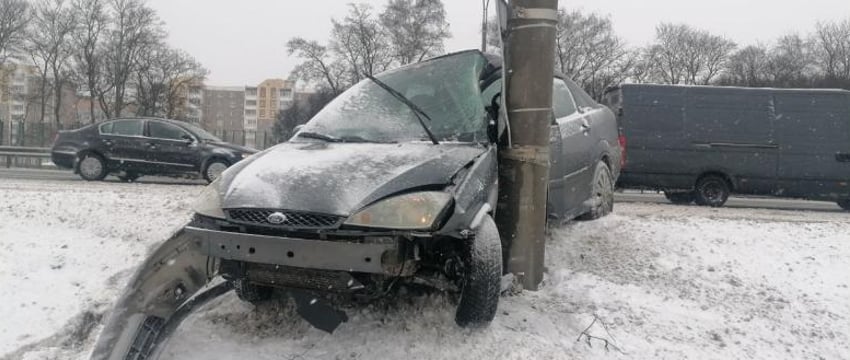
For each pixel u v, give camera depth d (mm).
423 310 4082
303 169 3701
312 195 3404
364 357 3648
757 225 6574
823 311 4703
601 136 6617
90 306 4438
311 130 4648
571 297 4672
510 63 4750
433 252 3758
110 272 5031
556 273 5141
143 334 3604
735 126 11086
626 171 11242
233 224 3449
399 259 3342
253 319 4223
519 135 4707
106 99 46969
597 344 3955
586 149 6102
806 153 10961
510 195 4711
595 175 6395
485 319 3797
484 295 3660
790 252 5766
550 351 3758
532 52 4691
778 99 11094
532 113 4695
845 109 10977
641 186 11336
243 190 3553
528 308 4379
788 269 5406
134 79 47219
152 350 3588
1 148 19094
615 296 4742
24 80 47281
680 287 5023
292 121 48438
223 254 3402
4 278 4816
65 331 4188
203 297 4098
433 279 3730
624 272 5250
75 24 44469
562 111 5941
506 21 4754
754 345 4195
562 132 5559
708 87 11227
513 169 4707
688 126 11133
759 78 55188
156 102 48688
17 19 42906
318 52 46688
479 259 3635
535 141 4703
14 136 25172
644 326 4305
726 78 56000
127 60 45719
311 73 47031
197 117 54625
